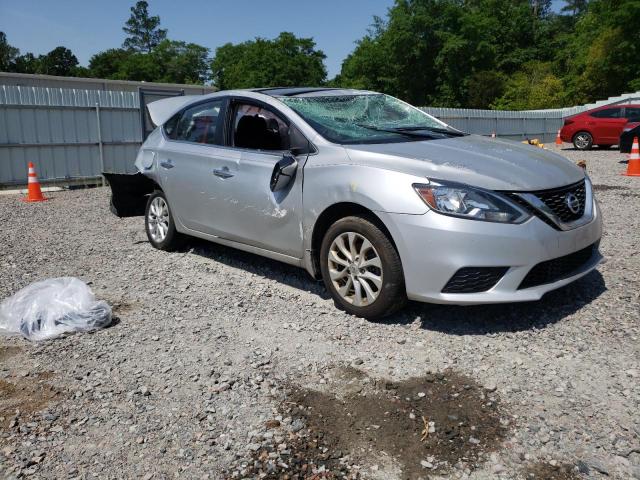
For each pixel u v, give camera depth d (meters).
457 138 4.94
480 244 3.74
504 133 26.05
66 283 4.62
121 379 3.55
